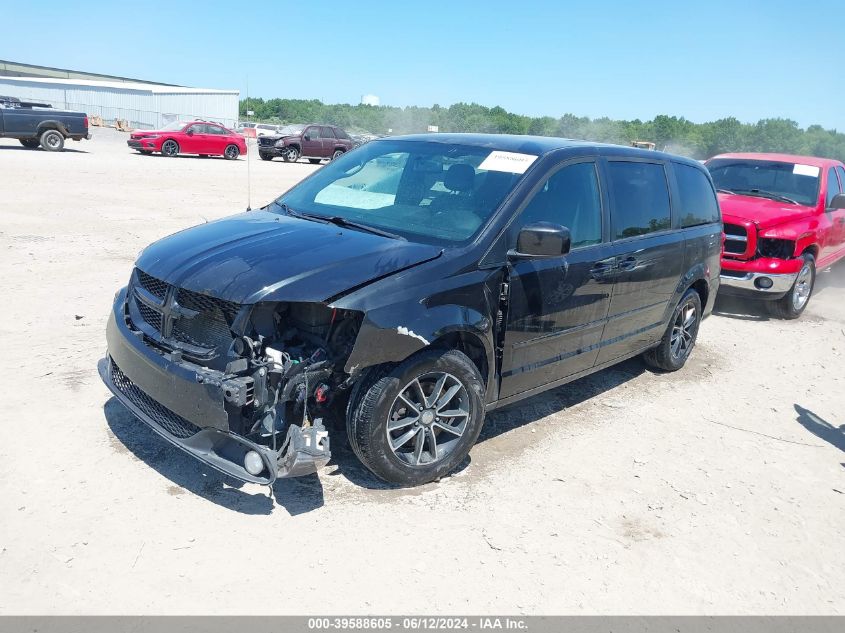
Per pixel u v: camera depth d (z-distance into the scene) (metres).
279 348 3.69
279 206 5.11
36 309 6.90
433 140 5.26
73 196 14.78
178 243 4.30
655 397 6.09
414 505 4.01
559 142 5.21
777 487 4.67
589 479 4.53
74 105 60.03
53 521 3.58
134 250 10.03
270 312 3.72
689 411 5.85
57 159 23.09
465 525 3.87
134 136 29.33
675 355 6.64
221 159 31.42
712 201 6.84
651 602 3.41
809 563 3.87
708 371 6.95
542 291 4.56
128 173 20.50
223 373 3.60
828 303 10.58
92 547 3.41
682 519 4.16
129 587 3.17
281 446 3.62
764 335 8.51
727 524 4.16
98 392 5.08
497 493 4.23
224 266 3.84
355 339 3.68
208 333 3.75
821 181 9.76
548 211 4.68
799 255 8.90
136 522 3.63
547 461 4.72
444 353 4.04
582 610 3.30
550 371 4.91
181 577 3.26
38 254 9.27
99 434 4.48
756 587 3.62
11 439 4.33
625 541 3.88
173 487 3.97
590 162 5.13
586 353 5.20
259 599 3.17
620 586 3.50
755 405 6.12
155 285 4.05
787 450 5.26
